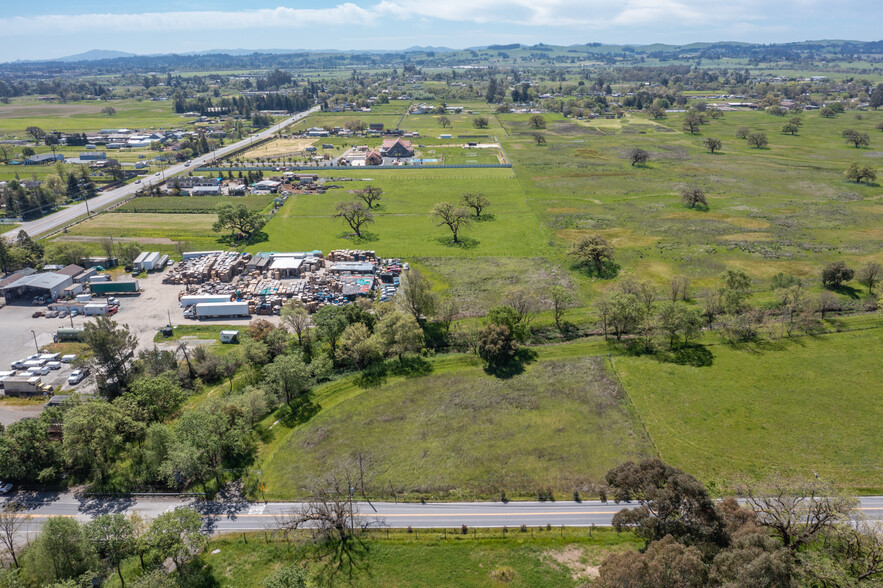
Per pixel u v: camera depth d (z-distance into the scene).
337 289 153.25
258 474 89.81
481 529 78.50
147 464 90.81
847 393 106.69
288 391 107.94
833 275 148.00
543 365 119.56
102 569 70.69
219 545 76.25
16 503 83.69
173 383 106.69
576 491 84.88
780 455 90.88
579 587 68.44
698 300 146.25
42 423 89.50
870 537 66.38
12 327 136.50
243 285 156.88
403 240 194.50
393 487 86.50
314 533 77.75
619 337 130.75
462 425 100.88
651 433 97.44
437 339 131.50
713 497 81.81
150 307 147.88
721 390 108.88
